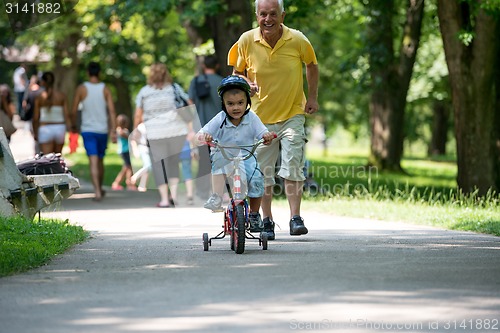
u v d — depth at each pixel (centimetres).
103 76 10019
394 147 7938
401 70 7788
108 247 2762
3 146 3155
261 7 2844
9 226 2905
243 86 2636
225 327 1598
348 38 10619
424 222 3634
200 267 2259
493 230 3222
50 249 2606
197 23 5975
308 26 6850
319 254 2511
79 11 8656
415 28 7719
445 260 2378
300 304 1788
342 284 1995
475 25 4975
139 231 3306
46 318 1680
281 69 2886
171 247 2750
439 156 11975
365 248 2666
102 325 1617
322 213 4206
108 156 8656
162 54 9738
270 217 2964
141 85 10056
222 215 3903
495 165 5109
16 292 1938
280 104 2903
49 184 3378
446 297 1859
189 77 11375
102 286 1995
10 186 3142
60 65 9781
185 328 1591
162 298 1852
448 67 5078
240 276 2106
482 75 5022
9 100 6147
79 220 3747
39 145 5028
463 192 5138
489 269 2211
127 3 5909
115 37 9200
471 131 5091
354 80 7750
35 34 9131
